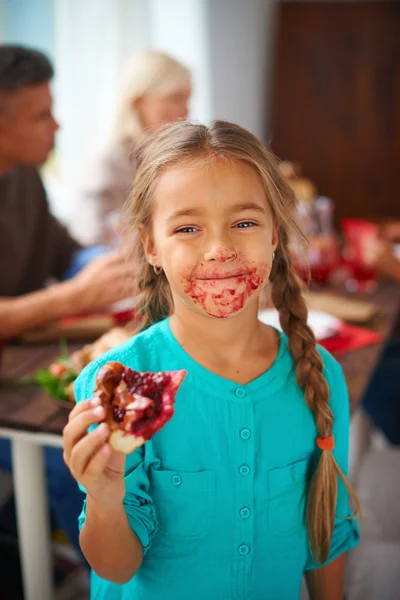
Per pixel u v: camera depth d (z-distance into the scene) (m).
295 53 3.53
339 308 1.76
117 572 0.81
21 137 1.83
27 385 1.40
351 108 3.51
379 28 3.44
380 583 1.31
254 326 0.90
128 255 1.01
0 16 2.87
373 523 1.49
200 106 3.59
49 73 1.82
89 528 0.78
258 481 0.88
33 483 1.41
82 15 3.05
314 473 0.92
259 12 3.57
